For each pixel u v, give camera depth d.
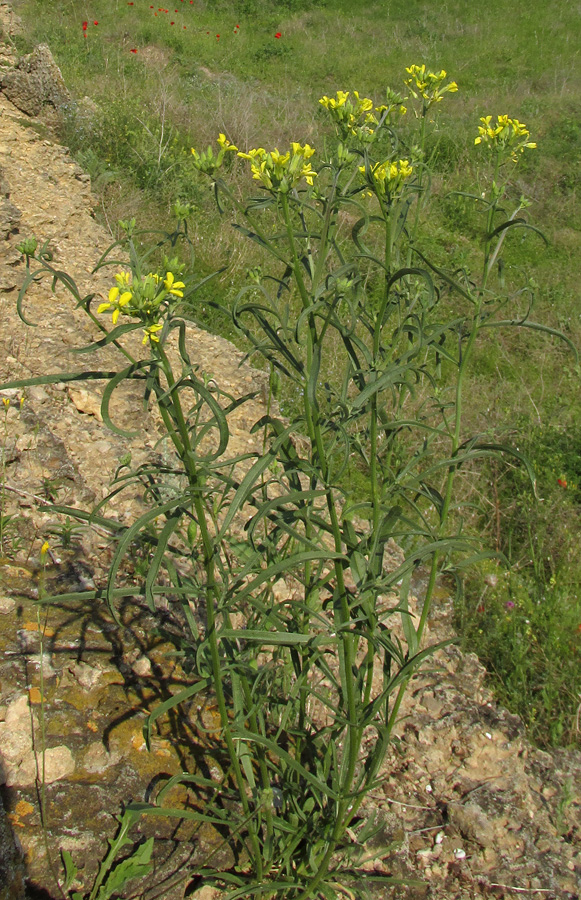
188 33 13.19
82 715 2.01
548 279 7.49
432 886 2.14
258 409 4.21
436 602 3.44
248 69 12.58
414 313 1.87
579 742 3.01
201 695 2.21
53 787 1.83
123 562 2.58
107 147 6.81
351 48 14.17
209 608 1.46
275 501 1.35
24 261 4.42
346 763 1.78
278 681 2.14
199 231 6.11
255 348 1.50
